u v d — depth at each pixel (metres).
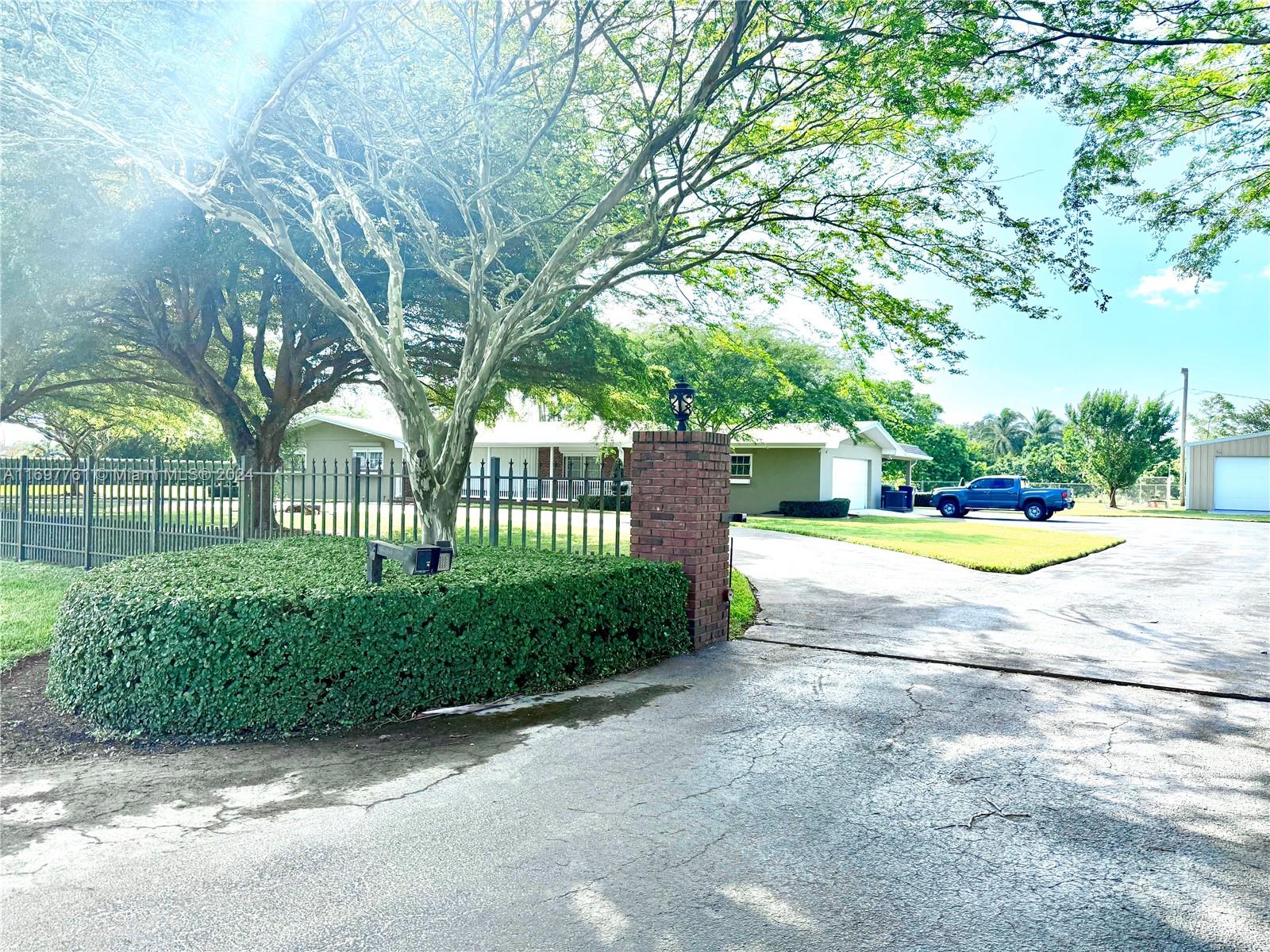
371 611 5.05
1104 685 6.20
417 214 8.90
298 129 9.14
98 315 13.88
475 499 27.28
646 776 4.20
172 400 22.23
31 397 16.64
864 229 9.50
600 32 7.66
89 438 36.16
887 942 2.68
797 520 25.98
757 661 6.88
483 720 5.15
